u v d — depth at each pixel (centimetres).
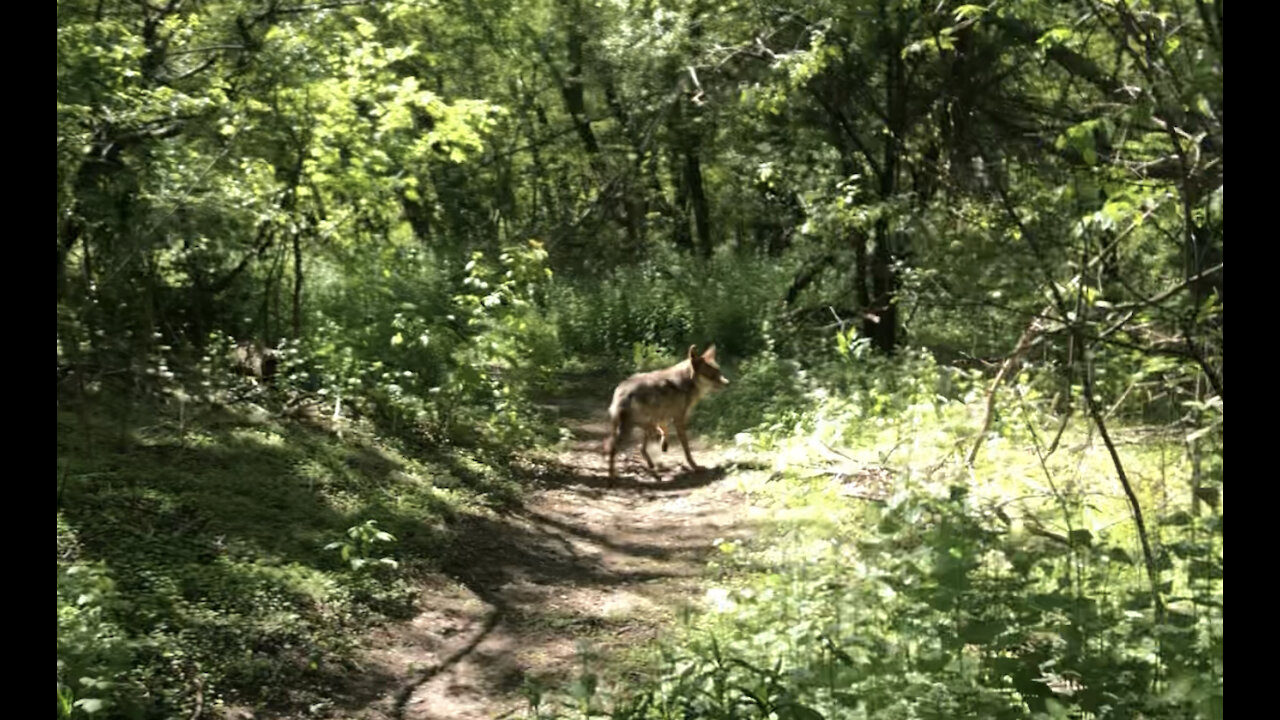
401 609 781
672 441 1457
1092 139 557
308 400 1208
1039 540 664
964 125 996
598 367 2108
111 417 986
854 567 675
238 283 1323
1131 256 678
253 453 999
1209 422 654
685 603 804
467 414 1306
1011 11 762
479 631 769
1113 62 818
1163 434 744
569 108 2872
